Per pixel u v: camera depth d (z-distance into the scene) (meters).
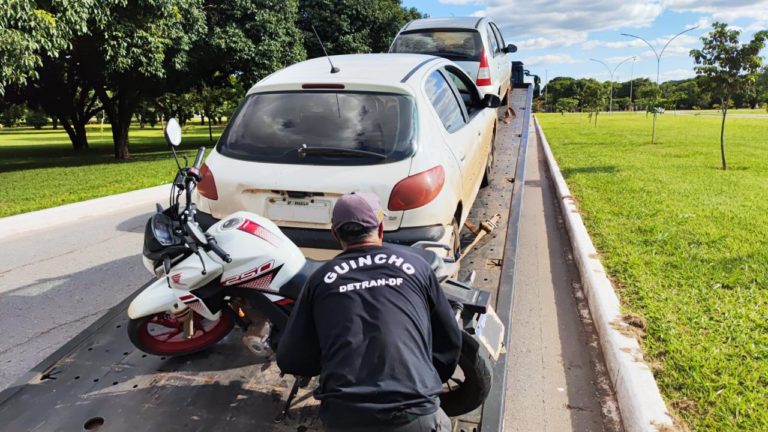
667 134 22.58
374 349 1.85
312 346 2.04
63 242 6.83
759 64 12.02
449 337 2.10
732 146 17.17
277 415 2.77
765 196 8.63
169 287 2.98
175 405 2.85
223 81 23.77
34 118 71.00
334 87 3.62
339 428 1.83
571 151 15.88
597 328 4.18
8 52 9.48
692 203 8.06
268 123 3.61
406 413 1.79
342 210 2.09
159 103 36.34
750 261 5.24
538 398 3.37
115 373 3.14
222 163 3.58
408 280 1.98
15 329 4.38
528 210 8.41
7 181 12.83
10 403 2.86
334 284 1.97
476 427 2.65
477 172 5.07
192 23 16.80
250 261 2.84
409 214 3.27
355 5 25.03
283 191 3.36
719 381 3.19
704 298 4.38
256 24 18.97
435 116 3.78
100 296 5.04
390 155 3.33
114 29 13.55
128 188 10.66
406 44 7.68
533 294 4.98
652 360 3.45
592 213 7.46
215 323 3.39
